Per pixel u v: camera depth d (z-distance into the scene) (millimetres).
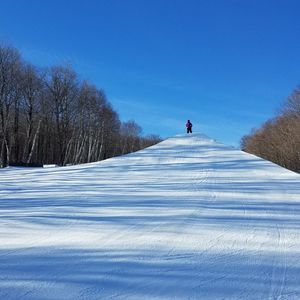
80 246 7531
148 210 11469
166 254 7027
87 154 67125
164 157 28250
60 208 11875
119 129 87812
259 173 20984
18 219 10172
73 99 59688
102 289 5383
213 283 5625
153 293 5266
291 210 11523
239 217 10469
